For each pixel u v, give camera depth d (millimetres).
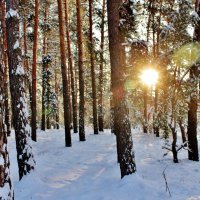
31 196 10047
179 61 12992
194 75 13305
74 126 26641
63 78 19484
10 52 11312
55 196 10102
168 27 13031
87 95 35250
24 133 11438
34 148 19266
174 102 13422
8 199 4320
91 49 24359
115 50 10625
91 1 23875
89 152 17766
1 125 4336
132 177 10414
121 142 10719
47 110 35688
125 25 11266
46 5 25672
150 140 22281
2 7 19984
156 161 14617
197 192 9992
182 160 14891
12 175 12648
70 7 27109
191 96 13648
